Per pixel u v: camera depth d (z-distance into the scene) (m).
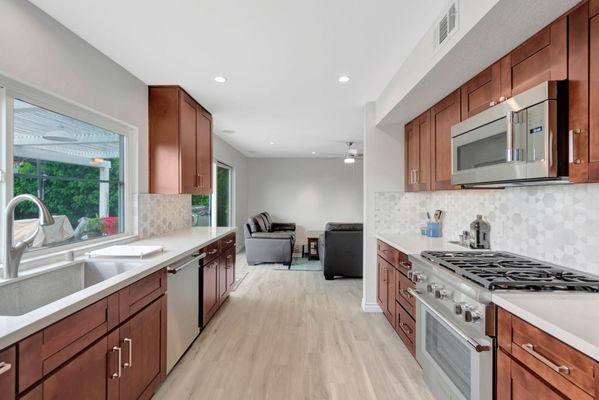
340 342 2.68
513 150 1.39
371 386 2.05
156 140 2.88
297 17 1.79
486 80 1.82
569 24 1.23
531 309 1.11
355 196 8.43
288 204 8.44
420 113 2.85
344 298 3.87
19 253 1.46
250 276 4.95
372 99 3.29
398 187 3.42
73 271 1.82
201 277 2.71
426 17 1.77
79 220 2.19
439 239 2.93
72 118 2.09
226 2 1.65
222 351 2.50
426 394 1.97
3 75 1.54
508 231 2.12
